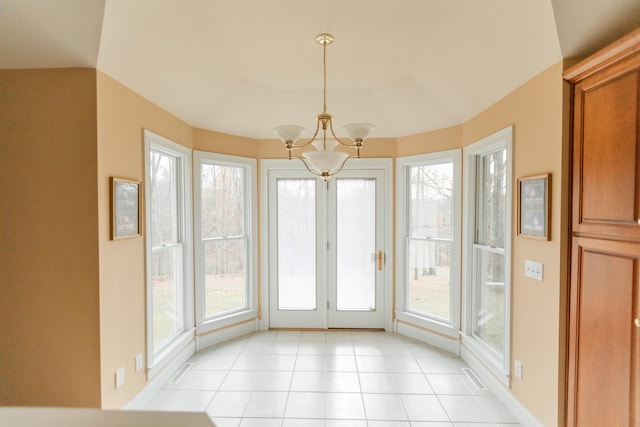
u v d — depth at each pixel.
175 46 2.29
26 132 2.00
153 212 2.83
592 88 1.71
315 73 2.99
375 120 3.69
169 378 2.84
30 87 2.00
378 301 3.96
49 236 2.01
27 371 2.02
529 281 2.20
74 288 2.01
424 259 3.70
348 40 2.43
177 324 3.21
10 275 2.02
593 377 1.71
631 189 1.51
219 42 2.44
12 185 2.00
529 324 2.19
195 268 3.37
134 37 2.03
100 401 2.02
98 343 2.02
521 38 1.98
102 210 2.04
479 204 3.11
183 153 3.14
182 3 1.98
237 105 3.38
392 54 2.66
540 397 2.07
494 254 2.86
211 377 2.86
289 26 2.25
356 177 3.96
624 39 1.45
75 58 1.94
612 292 1.61
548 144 1.99
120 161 2.22
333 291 4.01
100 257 2.03
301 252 4.03
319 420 2.29
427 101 3.20
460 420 2.29
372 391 2.65
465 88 2.73
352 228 3.99
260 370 2.99
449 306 3.46
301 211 4.01
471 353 3.04
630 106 1.51
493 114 2.65
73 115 1.99
